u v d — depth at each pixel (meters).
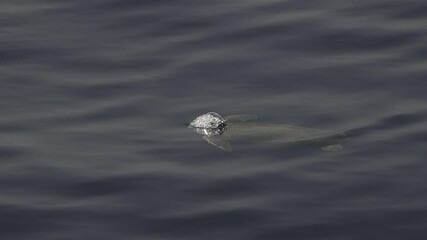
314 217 65.75
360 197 67.62
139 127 76.75
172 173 70.69
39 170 71.62
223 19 93.69
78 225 65.69
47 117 78.69
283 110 78.31
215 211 66.62
